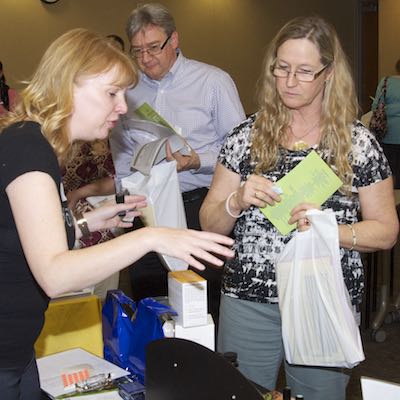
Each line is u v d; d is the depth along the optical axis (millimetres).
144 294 3041
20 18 7301
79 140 1446
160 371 1407
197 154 2779
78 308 1936
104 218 1835
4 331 1420
